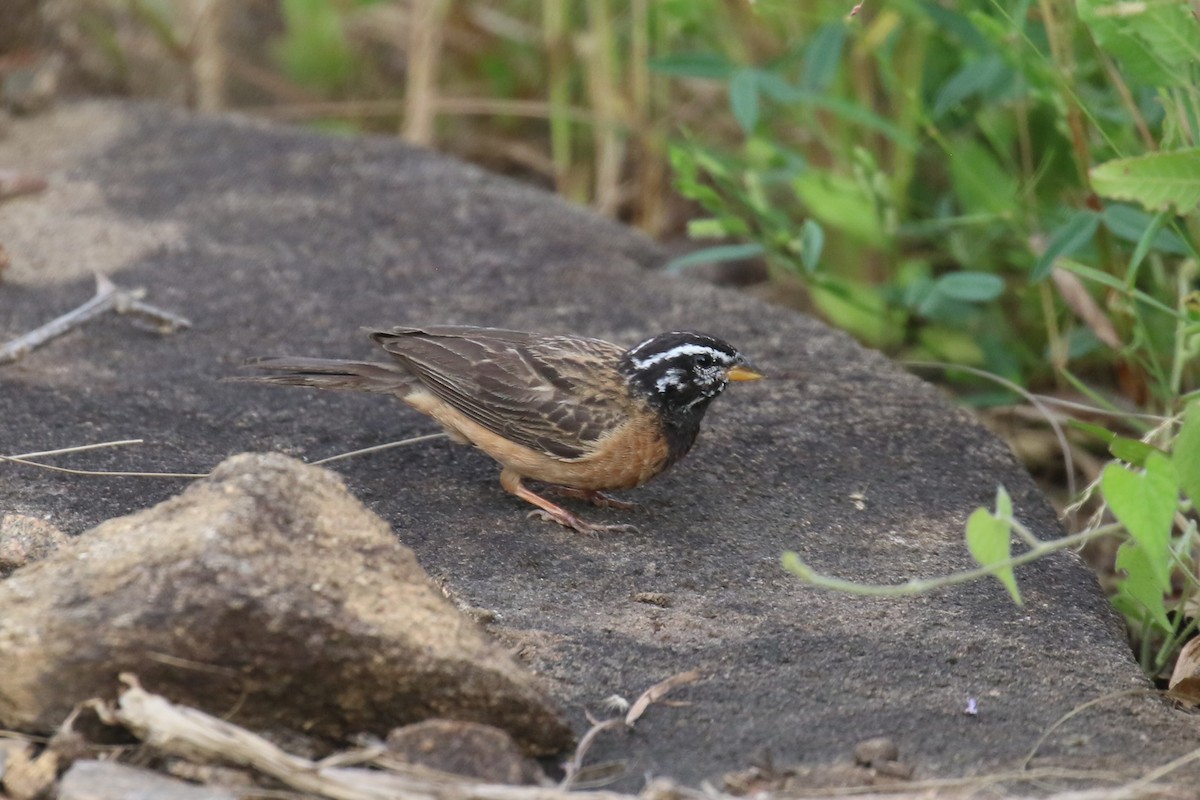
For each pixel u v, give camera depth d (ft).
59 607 22.99
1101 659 28.91
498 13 69.00
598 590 30.81
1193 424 25.80
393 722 23.82
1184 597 32.35
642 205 63.41
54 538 29.43
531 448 34.86
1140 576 28.89
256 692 23.26
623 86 64.90
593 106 63.46
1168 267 47.60
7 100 59.93
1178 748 25.23
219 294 45.55
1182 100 33.58
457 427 35.83
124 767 22.30
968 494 36.40
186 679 23.02
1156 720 26.53
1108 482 24.16
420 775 22.07
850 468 37.42
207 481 25.11
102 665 22.67
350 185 55.21
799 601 30.55
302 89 70.33
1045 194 50.03
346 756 22.35
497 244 50.78
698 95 62.80
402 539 32.76
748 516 34.88
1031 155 51.31
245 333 43.04
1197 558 33.40
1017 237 50.16
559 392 34.96
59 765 22.49
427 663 23.24
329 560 24.00
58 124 59.77
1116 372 51.60
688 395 35.27
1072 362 51.88
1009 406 49.57
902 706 26.22
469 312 45.32
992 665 28.09
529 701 23.71
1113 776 23.71
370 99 71.26
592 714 25.77
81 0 66.03
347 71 70.74
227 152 57.77
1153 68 31.24
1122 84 39.19
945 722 25.68
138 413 37.68
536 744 24.13
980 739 25.11
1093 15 30.89
